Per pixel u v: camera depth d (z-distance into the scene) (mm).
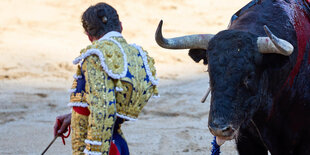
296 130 10523
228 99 8656
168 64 32188
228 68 8773
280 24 10070
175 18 45219
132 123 19188
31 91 24531
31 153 15625
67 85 26359
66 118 9570
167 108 21016
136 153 15523
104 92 8523
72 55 33500
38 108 21500
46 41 36594
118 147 9273
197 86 25359
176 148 16047
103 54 8594
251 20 10086
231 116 8609
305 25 10531
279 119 10359
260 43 8938
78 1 47812
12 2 46531
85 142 8531
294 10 10477
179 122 19172
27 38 37125
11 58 31594
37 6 46094
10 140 17000
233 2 50375
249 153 11039
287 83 10000
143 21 43656
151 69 9367
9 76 27500
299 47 10125
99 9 9117
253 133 10719
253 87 8867
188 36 10000
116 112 8922
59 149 16062
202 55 10203
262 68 9086
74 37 38312
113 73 8602
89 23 9117
